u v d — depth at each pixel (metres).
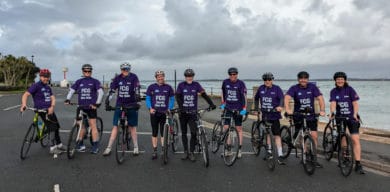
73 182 6.28
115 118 8.19
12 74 63.56
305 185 6.29
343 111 7.23
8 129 12.23
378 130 12.86
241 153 8.84
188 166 7.52
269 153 7.58
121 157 7.73
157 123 8.05
